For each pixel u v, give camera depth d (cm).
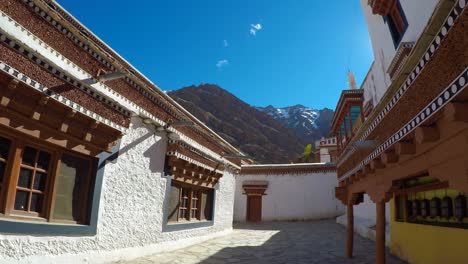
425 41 285
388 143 412
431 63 281
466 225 523
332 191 2038
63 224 520
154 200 774
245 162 2289
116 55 630
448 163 299
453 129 273
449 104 242
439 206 614
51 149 516
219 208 1216
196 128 969
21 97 436
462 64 231
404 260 768
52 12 468
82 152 555
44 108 470
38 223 477
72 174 555
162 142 810
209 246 973
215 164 1127
